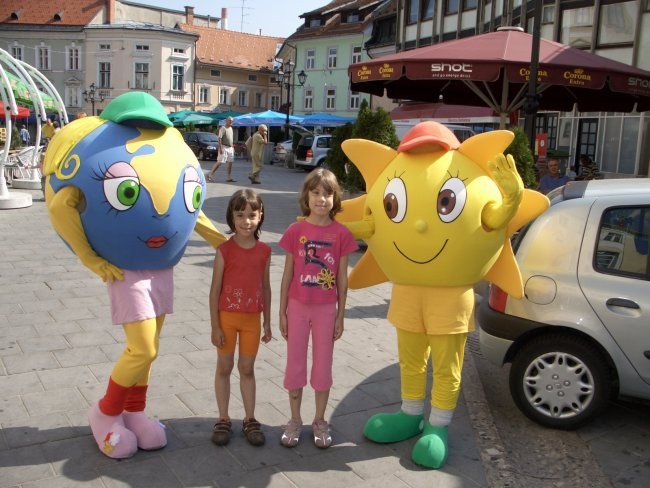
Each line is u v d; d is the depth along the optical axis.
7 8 54.31
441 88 11.69
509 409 4.61
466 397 4.78
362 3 45.66
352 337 5.96
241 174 23.83
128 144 3.29
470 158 3.57
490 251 3.54
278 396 4.57
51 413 4.10
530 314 4.23
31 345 5.30
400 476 3.59
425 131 3.57
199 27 56.97
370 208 3.71
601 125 17.39
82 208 3.26
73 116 51.12
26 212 12.20
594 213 4.23
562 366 4.19
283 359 5.27
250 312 3.76
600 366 4.10
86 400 4.30
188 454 3.68
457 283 3.58
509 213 3.35
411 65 8.41
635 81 8.62
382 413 4.22
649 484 3.65
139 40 51.72
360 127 9.62
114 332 5.70
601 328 4.04
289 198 15.98
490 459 3.84
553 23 18.11
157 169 3.29
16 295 6.74
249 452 3.74
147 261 3.44
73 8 53.53
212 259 8.91
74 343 5.39
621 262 4.11
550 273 4.21
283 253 9.41
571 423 4.20
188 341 5.59
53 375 4.71
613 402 4.77
